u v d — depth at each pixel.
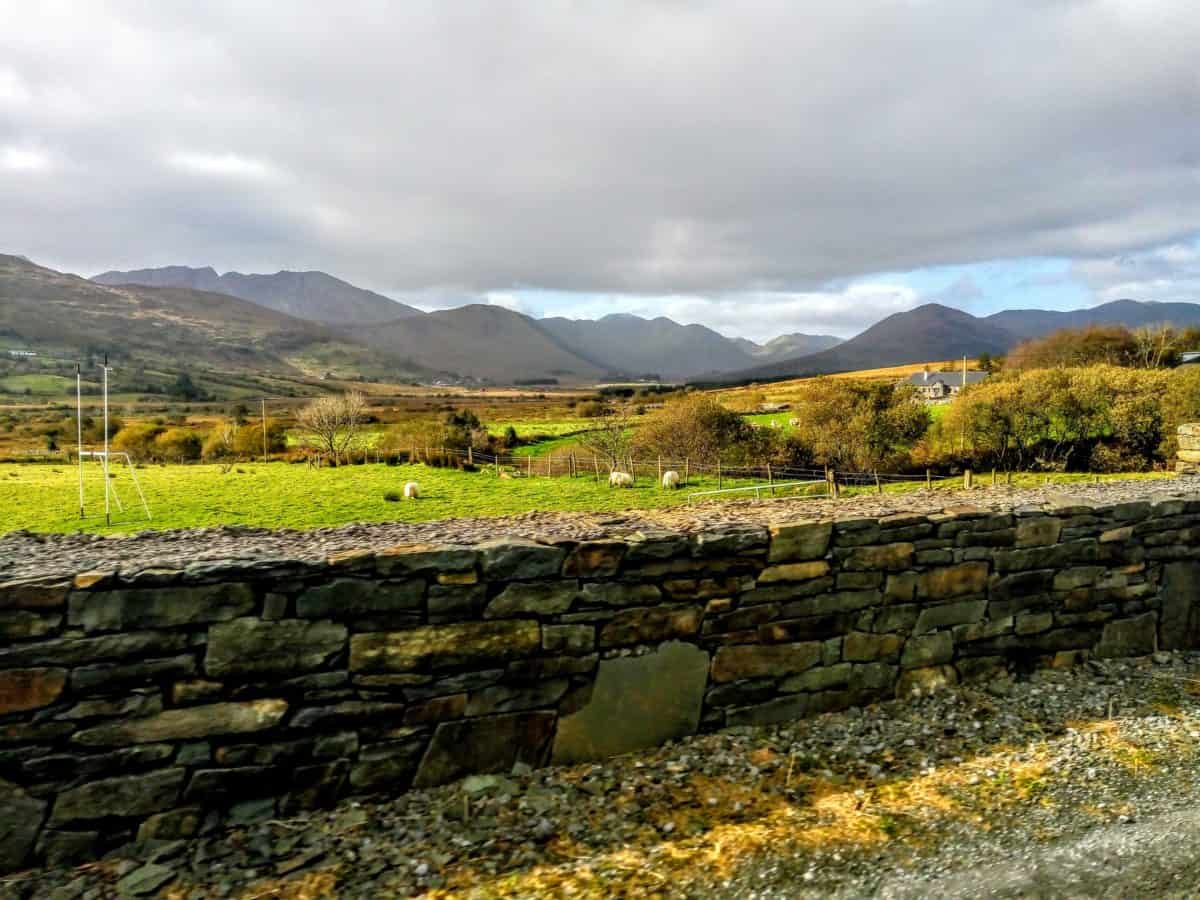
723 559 5.91
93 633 4.24
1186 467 16.67
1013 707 6.50
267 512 28.81
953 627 6.93
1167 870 4.14
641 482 39.66
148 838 4.36
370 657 4.83
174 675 4.39
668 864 4.22
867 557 6.49
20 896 3.93
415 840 4.46
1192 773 5.29
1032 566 7.28
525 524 6.72
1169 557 8.05
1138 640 7.91
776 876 4.11
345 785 4.80
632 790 5.09
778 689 6.20
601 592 5.50
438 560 4.98
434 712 5.02
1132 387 42.47
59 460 59.91
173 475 44.22
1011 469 44.59
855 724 6.17
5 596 4.07
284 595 4.62
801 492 32.88
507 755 5.27
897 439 43.62
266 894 3.95
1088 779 5.20
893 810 4.80
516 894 3.96
